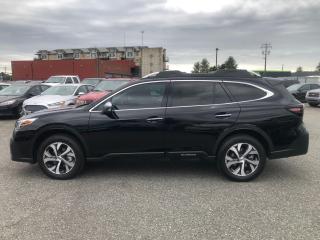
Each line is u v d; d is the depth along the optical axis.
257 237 4.02
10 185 5.95
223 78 6.30
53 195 5.44
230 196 5.37
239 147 6.07
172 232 4.16
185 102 6.17
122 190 5.67
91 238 4.02
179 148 6.15
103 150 6.21
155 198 5.29
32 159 6.32
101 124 6.13
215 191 5.61
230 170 6.11
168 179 6.25
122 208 4.90
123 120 6.12
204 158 6.18
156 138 6.13
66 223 4.41
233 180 6.12
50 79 26.64
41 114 6.36
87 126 6.14
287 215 4.64
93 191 5.62
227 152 6.09
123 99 6.25
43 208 4.91
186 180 6.19
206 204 5.04
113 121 6.12
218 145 6.12
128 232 4.16
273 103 6.14
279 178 6.30
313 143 9.62
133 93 6.27
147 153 6.19
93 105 6.27
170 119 6.08
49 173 6.27
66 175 6.24
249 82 6.28
